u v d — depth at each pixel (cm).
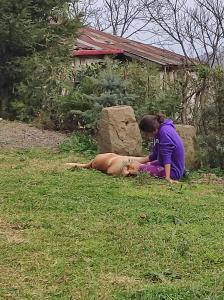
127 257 534
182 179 866
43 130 1290
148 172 840
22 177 798
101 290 471
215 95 984
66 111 1291
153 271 507
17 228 604
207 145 966
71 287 478
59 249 548
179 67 1323
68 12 1620
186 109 1087
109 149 973
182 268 516
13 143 1122
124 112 981
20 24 1477
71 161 951
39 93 1398
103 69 1320
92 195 723
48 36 1551
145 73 1234
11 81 1515
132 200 711
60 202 687
